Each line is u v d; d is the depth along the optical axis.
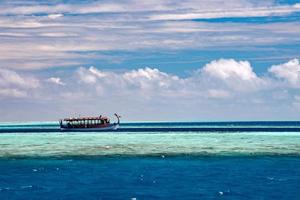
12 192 59.31
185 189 60.59
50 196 57.16
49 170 75.44
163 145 117.44
